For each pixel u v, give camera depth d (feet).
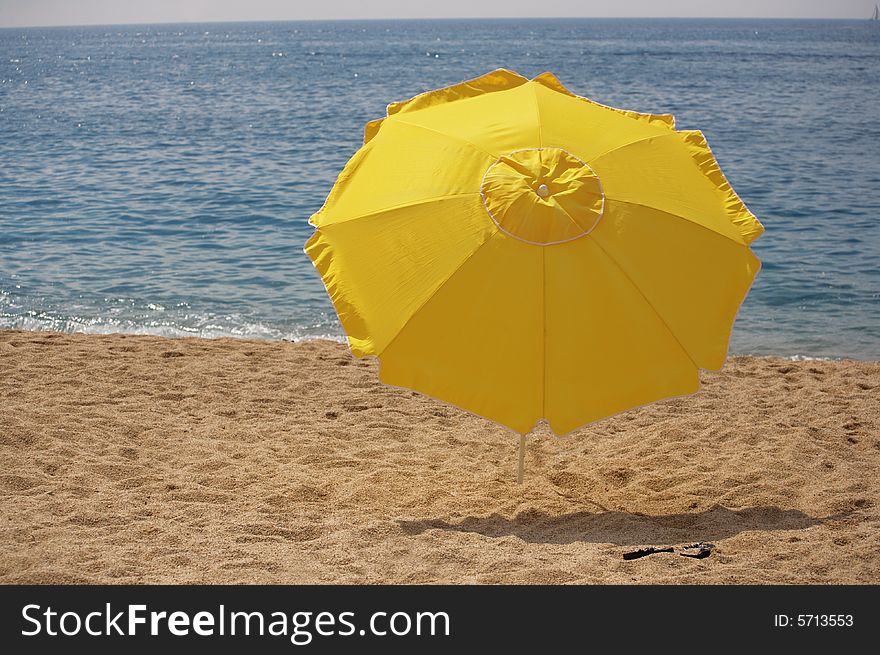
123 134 86.84
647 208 14.67
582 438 20.76
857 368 26.21
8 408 20.39
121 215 48.96
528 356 13.83
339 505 16.51
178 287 36.40
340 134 86.43
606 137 15.67
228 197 54.19
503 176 14.48
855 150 72.18
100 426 19.76
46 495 15.88
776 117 97.09
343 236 14.90
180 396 22.48
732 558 14.14
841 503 16.20
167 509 15.66
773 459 18.44
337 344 28.14
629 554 14.07
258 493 16.76
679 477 17.89
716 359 14.23
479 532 15.47
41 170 64.44
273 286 36.76
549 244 14.08
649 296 14.12
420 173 15.11
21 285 35.99
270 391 23.22
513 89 16.98
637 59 246.27
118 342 27.35
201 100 126.31
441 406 22.63
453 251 14.14
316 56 293.02
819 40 443.73
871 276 38.04
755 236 15.28
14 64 262.06
